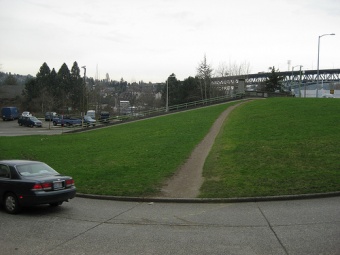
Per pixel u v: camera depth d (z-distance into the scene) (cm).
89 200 1381
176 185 1508
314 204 1183
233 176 1580
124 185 1545
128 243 827
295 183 1399
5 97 11544
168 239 853
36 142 3422
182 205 1248
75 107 12038
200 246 797
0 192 1173
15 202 1138
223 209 1163
